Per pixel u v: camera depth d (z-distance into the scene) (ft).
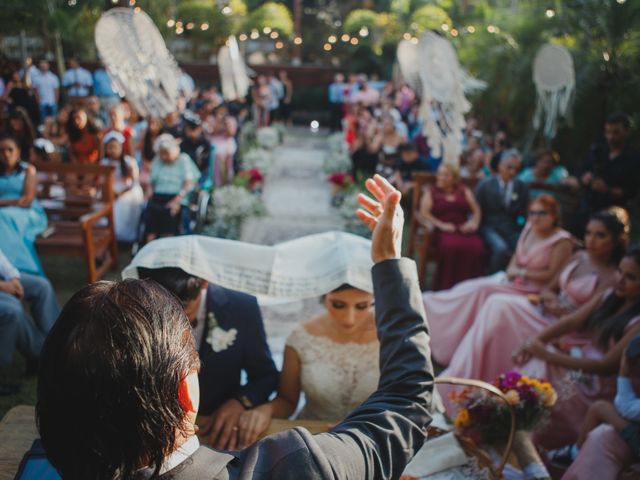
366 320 7.34
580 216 16.76
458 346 13.14
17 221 14.65
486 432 6.81
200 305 6.93
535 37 29.27
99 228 17.95
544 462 9.15
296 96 61.26
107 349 2.23
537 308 12.00
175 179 18.22
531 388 6.90
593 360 9.66
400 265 3.15
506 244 16.88
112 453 2.26
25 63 41.29
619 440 7.72
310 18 77.00
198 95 42.55
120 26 16.49
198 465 2.44
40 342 11.67
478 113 32.91
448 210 17.40
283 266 6.28
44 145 21.89
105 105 41.68
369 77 66.49
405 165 23.75
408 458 2.77
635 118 22.99
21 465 4.19
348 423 2.83
